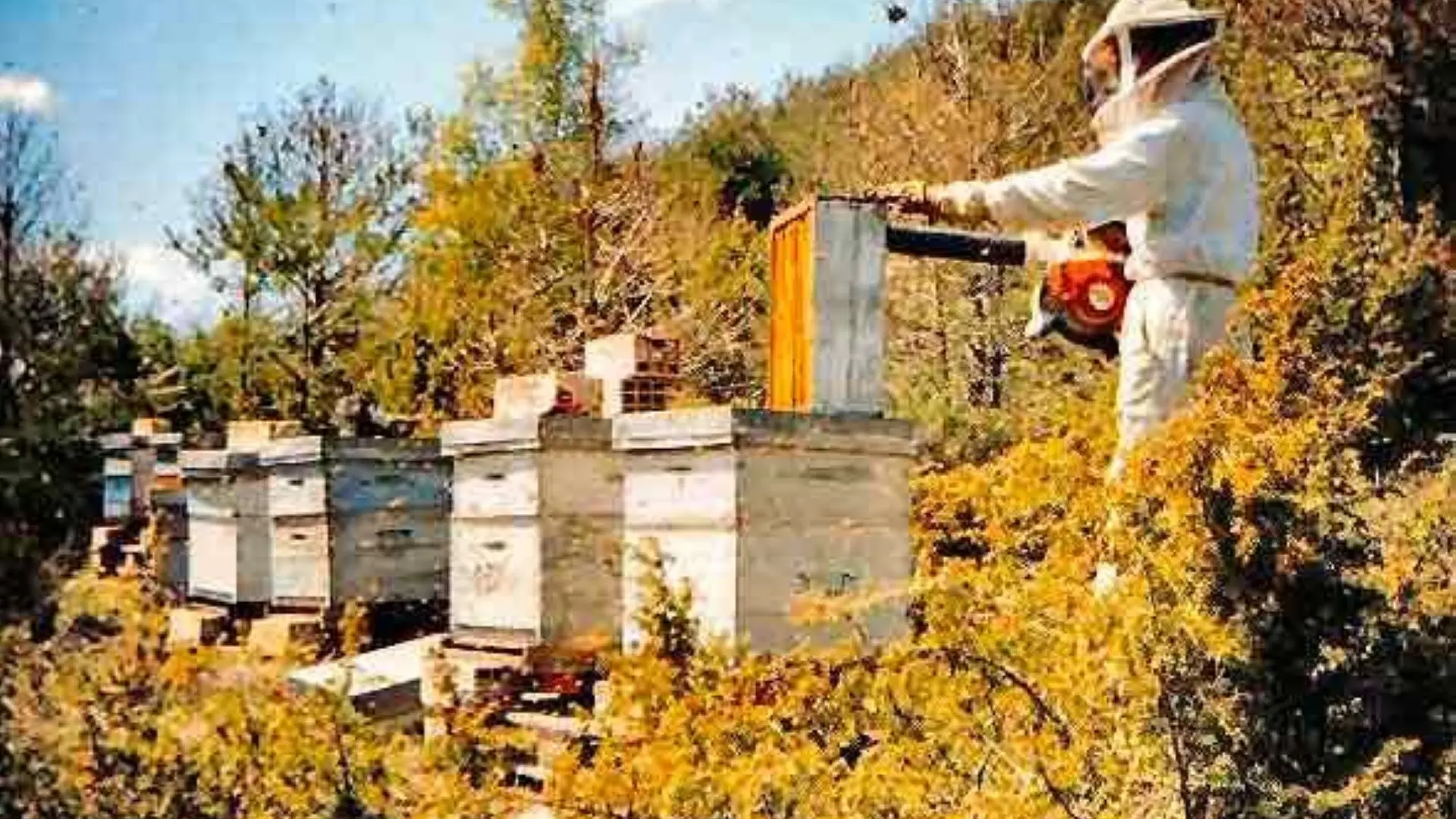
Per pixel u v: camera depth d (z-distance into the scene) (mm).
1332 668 3562
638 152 22188
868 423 6383
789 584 6172
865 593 4461
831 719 3938
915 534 6426
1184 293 6141
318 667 8188
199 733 4590
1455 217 19281
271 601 11578
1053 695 3684
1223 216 6172
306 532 11133
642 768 3789
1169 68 6258
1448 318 12633
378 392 21250
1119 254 6758
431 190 21844
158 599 5996
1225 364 4043
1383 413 6684
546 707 7250
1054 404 12266
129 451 17719
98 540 15930
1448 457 7344
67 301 26500
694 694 3967
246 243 25469
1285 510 3691
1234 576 3654
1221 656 3566
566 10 22500
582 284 20984
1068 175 6246
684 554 6355
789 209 6977
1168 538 3721
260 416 25391
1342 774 3602
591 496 7711
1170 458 3686
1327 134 17516
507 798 3977
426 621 11344
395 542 11266
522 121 22641
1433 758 3703
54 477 21531
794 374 6840
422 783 4258
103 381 26141
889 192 6832
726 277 21078
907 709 3785
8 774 4473
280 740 4320
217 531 12688
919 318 16906
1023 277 16125
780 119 34906
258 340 25891
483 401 19016
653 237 21672
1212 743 3592
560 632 7559
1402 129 19969
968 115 19438
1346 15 20625
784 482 6184
